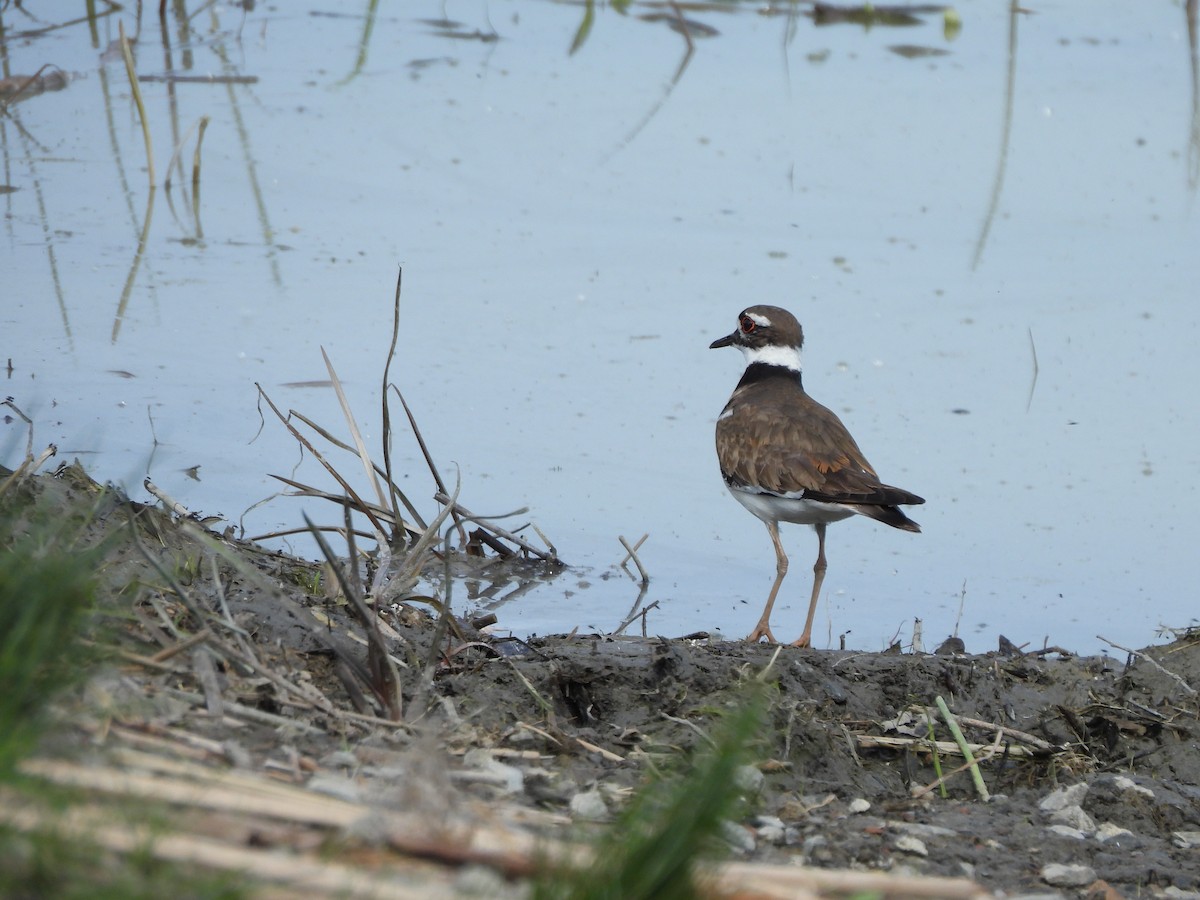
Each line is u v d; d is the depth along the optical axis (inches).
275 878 209.9
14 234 719.7
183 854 209.3
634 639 441.4
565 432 606.5
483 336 668.7
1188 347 685.9
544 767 323.6
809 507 520.4
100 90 898.1
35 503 379.2
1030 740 393.1
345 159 838.5
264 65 956.0
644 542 550.3
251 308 670.5
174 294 675.4
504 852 231.9
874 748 382.9
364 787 269.3
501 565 529.0
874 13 1081.4
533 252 746.8
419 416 604.4
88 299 666.2
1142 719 407.8
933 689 418.3
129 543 382.3
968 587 533.3
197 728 286.5
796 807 328.2
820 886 243.3
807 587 541.6
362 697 331.9
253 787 244.1
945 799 363.3
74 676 252.2
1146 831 358.6
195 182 774.5
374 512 493.0
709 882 226.4
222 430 573.9
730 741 240.8
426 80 952.3
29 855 200.2
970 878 307.7
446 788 249.6
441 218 777.6
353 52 990.4
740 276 732.0
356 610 347.3
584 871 222.5
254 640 352.8
